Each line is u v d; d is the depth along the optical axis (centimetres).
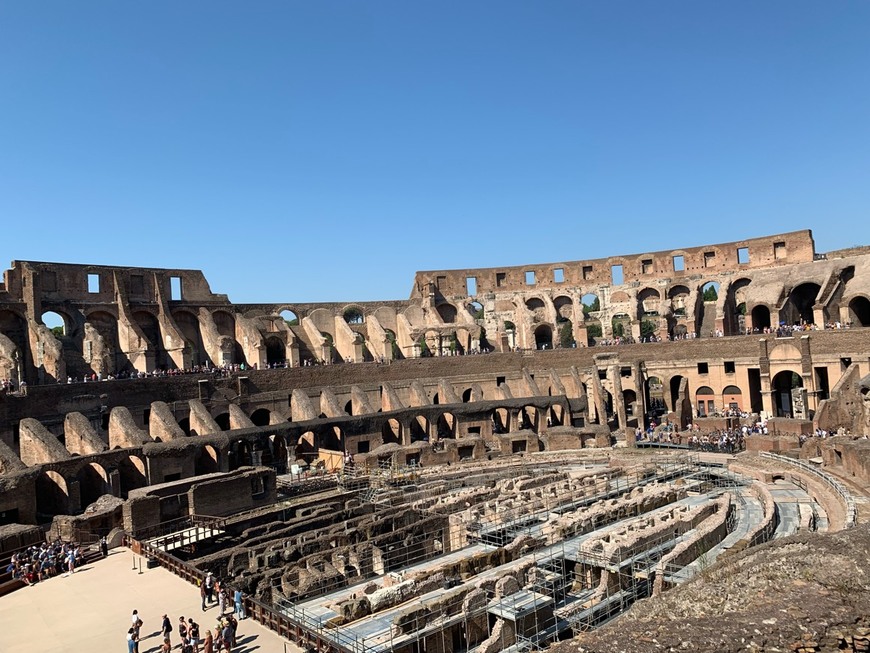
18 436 4769
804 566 1742
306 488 5006
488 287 8950
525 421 7194
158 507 3981
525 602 2691
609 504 4038
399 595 2867
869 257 6700
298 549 3459
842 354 6203
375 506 4409
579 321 8394
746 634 1437
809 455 5066
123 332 6425
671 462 5338
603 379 7669
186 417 5841
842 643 1422
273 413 6431
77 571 3259
